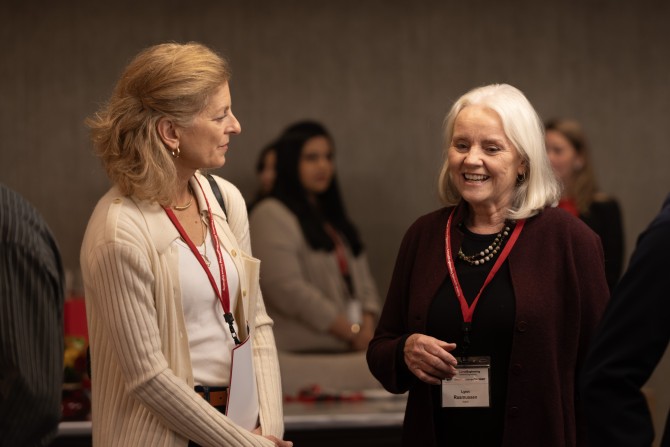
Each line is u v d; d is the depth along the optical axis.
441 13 9.21
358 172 9.22
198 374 3.25
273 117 9.12
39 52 8.91
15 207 2.52
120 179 3.20
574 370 3.40
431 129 9.25
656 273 2.54
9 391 2.41
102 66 8.95
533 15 9.23
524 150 3.45
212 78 3.23
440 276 3.53
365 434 5.35
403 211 9.25
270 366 3.52
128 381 3.12
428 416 3.45
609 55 9.27
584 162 6.85
